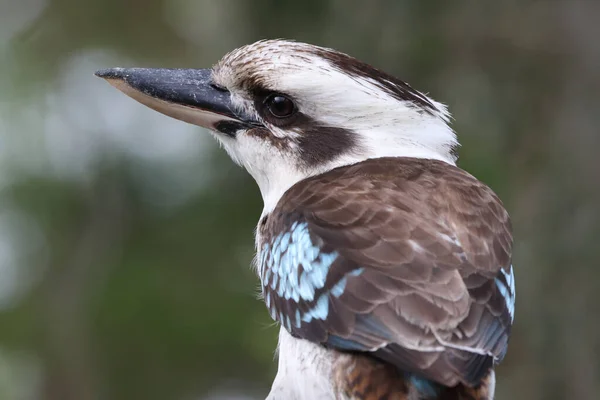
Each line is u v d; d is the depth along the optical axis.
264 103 8.70
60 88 15.18
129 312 13.38
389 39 12.70
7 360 14.06
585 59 12.41
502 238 7.56
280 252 7.91
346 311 7.08
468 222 7.46
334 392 7.18
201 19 15.79
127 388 13.48
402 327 6.80
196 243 13.73
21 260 14.34
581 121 12.37
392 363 6.84
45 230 14.34
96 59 15.49
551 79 12.52
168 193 14.11
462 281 6.95
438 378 6.55
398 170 8.09
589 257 12.16
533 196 12.41
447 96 12.68
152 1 15.60
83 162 14.45
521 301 12.41
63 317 13.91
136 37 15.74
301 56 8.62
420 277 6.97
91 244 14.15
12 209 14.34
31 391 13.90
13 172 14.46
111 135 14.52
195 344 13.36
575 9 12.45
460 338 6.71
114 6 15.45
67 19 15.41
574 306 12.19
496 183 12.34
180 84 9.02
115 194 14.21
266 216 8.62
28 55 15.20
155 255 13.81
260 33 13.23
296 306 7.63
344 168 8.33
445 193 7.71
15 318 14.02
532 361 12.40
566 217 12.27
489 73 12.64
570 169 12.32
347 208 7.58
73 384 13.71
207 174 13.91
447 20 12.65
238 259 13.61
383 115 8.52
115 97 14.89
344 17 12.83
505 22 12.60
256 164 8.76
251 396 13.62
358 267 7.16
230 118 8.86
